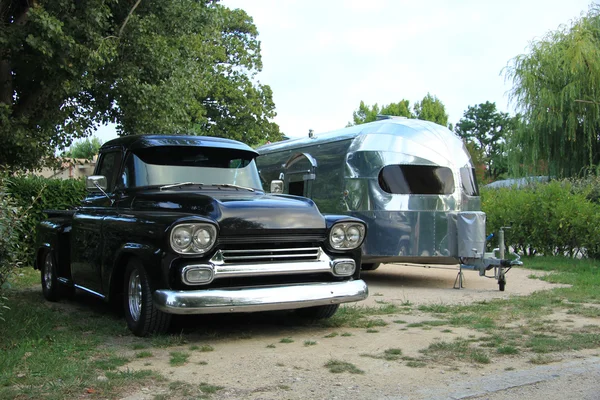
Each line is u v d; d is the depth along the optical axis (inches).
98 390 162.6
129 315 236.5
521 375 180.4
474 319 267.9
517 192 617.9
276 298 218.1
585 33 841.5
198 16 636.1
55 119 527.2
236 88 1547.7
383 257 407.8
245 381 174.2
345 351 211.0
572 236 555.5
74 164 596.4
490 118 3068.4
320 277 235.9
